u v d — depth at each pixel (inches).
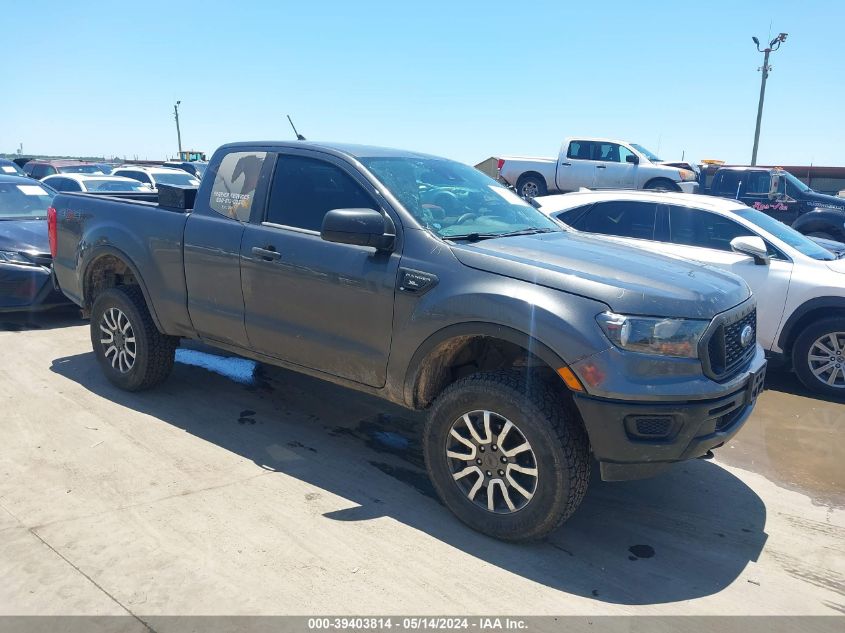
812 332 239.3
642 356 124.6
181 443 178.4
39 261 283.7
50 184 537.0
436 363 147.4
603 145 709.9
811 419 218.7
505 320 131.6
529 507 133.1
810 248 260.2
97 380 222.4
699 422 126.9
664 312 127.0
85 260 212.4
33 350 254.2
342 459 174.4
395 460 175.6
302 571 125.0
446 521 146.0
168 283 191.0
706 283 142.5
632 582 127.4
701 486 169.8
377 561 129.5
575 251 150.8
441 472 144.6
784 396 242.1
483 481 139.0
